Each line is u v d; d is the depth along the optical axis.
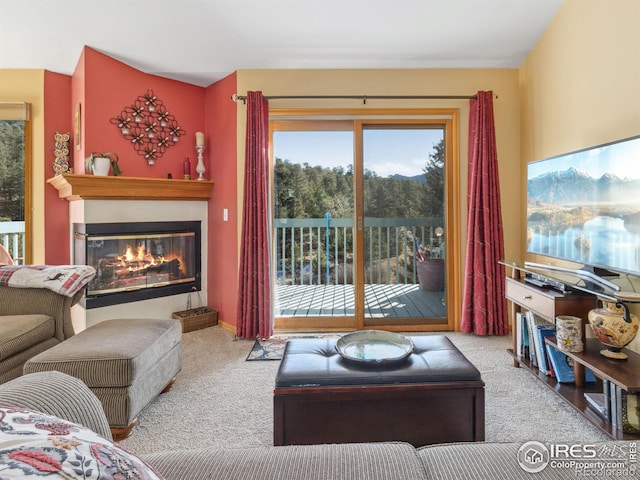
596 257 1.96
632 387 1.52
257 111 3.15
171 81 3.46
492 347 2.90
